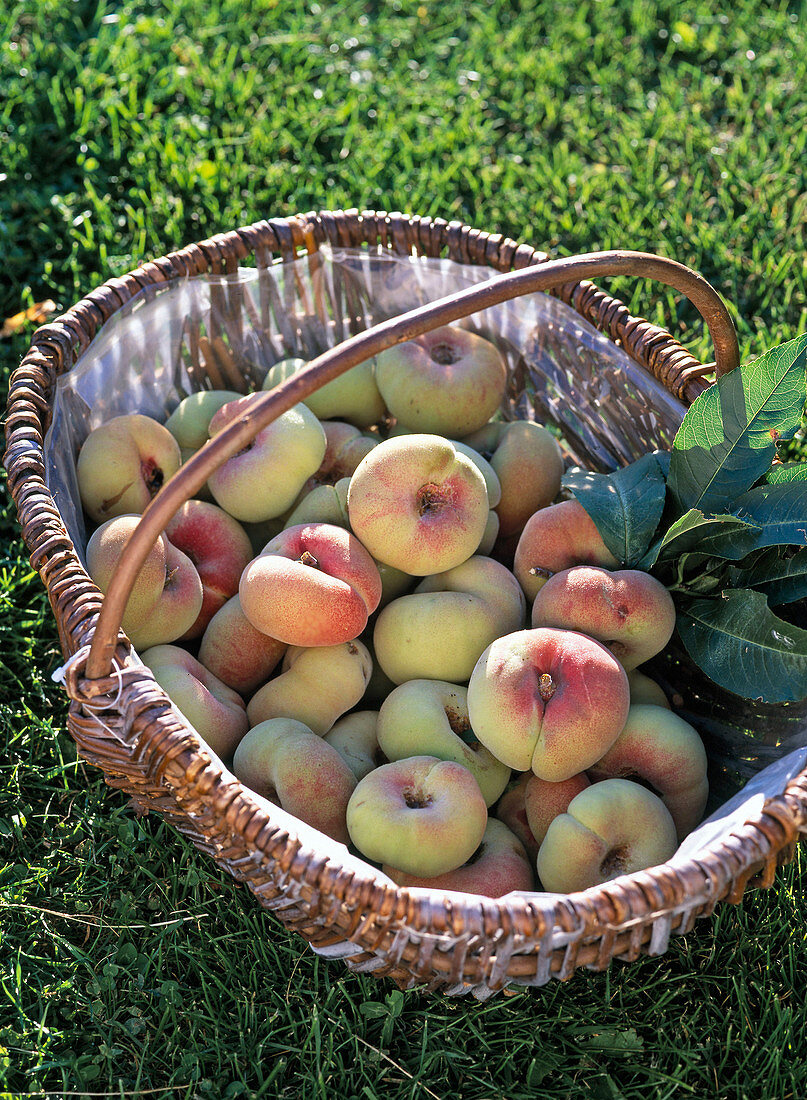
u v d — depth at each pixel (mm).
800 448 931
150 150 1095
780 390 741
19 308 1000
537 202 1085
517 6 1303
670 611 749
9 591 855
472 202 1100
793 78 1203
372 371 867
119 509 796
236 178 1081
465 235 862
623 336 820
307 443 802
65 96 1117
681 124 1155
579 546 783
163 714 649
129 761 659
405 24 1260
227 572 802
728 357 745
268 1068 712
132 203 1075
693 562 766
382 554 762
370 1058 708
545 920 619
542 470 839
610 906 621
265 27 1232
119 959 735
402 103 1173
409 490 755
